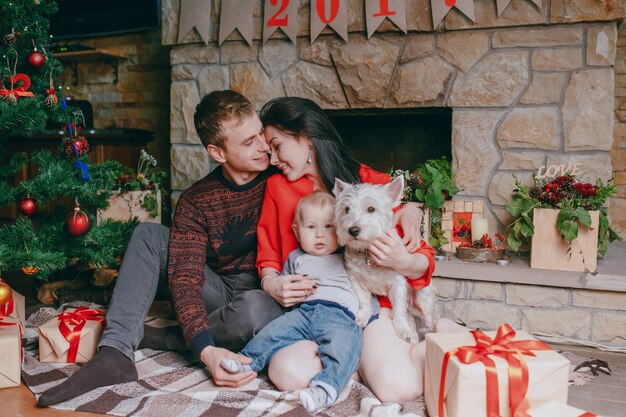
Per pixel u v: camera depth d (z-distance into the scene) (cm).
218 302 170
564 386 121
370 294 156
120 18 359
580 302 203
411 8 242
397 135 297
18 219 196
